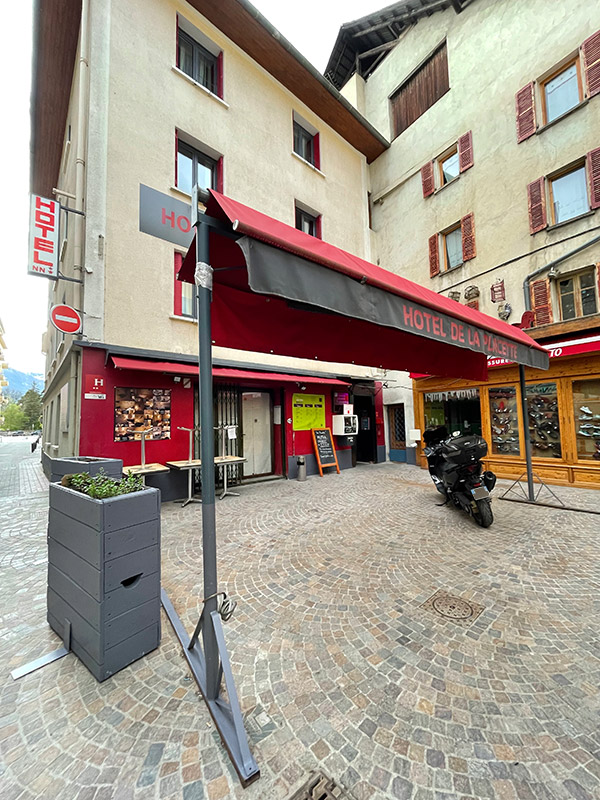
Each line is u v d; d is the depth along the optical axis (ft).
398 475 30.81
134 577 7.49
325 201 35.65
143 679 6.89
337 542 14.37
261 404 29.68
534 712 5.94
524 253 27.76
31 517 18.52
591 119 24.23
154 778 4.92
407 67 38.91
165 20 24.27
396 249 39.81
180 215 14.52
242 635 8.27
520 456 26.81
